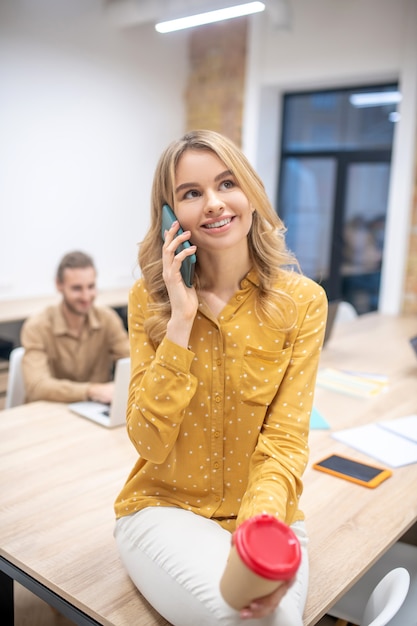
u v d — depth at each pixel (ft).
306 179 18.54
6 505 5.06
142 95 17.44
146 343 4.31
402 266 15.37
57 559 4.32
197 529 3.93
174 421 3.92
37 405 7.68
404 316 15.16
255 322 4.21
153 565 3.77
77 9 15.33
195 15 12.51
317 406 7.70
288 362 4.22
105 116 16.51
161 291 4.25
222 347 4.17
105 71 16.30
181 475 4.26
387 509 5.09
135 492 4.39
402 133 14.92
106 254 17.21
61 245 15.90
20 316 12.69
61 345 8.84
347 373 9.12
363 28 15.34
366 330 12.93
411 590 4.89
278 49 16.78
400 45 14.79
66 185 15.78
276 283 4.29
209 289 4.31
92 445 6.38
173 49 18.11
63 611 4.02
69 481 5.54
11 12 13.87
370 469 5.81
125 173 17.38
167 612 3.61
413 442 6.52
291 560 2.99
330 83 16.81
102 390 7.73
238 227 4.00
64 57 15.23
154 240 4.26
